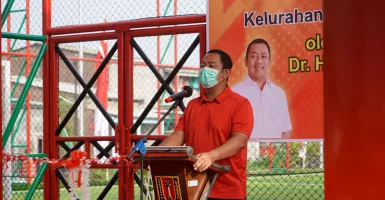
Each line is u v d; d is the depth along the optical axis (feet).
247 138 16.19
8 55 38.06
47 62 26.58
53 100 26.55
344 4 7.07
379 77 6.91
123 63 24.98
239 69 22.70
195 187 14.96
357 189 7.03
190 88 15.62
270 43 22.30
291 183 43.70
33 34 27.30
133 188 24.31
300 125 21.97
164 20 24.07
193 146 16.90
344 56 7.07
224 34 22.85
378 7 6.91
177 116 36.06
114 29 25.14
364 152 6.98
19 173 32.55
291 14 22.04
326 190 7.22
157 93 24.44
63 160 23.50
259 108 22.44
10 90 38.65
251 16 22.54
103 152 25.58
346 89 7.06
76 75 26.09
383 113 6.88
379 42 6.91
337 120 7.13
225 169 15.39
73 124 37.83
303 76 21.90
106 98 37.40
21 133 42.86
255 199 39.27
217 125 16.52
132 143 24.91
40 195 34.99
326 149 7.22
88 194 22.34
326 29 7.19
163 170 14.90
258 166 36.99
